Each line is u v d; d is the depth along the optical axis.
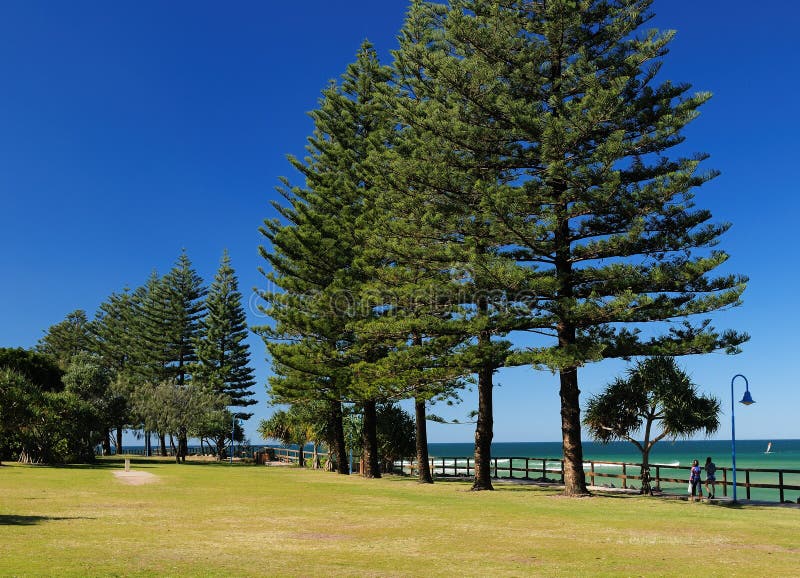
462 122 21.20
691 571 7.90
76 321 73.88
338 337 29.44
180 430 46.44
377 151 25.95
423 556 8.72
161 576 6.90
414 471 34.34
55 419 16.42
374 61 31.95
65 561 7.59
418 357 22.12
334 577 7.14
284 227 30.91
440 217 21.08
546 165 20.72
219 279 61.62
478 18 20.94
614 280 19.14
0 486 17.97
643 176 20.33
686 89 20.19
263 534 10.52
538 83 20.95
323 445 37.00
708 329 19.19
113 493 17.12
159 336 64.31
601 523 12.70
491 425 21.52
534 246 19.67
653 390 20.80
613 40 20.77
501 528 11.77
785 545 10.23
